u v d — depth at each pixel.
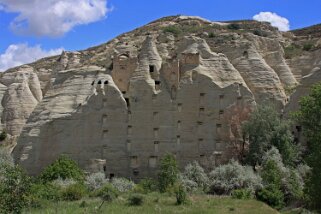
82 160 73.12
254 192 56.53
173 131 74.44
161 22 101.81
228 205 47.88
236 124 73.50
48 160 73.38
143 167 73.38
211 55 79.62
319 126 47.31
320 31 98.12
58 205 44.03
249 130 70.31
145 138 74.19
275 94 78.38
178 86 76.00
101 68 79.56
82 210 41.19
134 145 74.00
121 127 74.44
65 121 74.44
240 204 48.88
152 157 73.69
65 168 65.56
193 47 80.62
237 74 78.06
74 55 92.12
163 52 83.25
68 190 52.09
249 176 59.19
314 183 43.59
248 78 79.62
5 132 86.88
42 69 98.69
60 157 69.31
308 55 85.56
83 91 76.69
